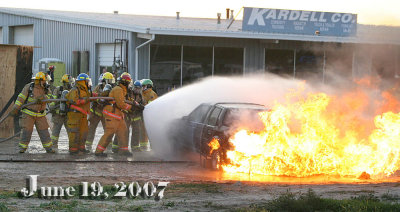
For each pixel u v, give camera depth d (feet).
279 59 113.91
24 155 53.83
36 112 54.95
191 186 38.68
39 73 54.95
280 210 29.91
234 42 110.73
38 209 29.81
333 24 111.14
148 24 108.58
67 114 55.36
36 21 141.69
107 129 54.60
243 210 29.50
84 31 121.39
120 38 108.47
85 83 55.06
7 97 67.67
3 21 155.12
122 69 104.73
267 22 108.17
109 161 51.44
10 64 67.67
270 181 43.04
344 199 31.30
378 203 29.89
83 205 31.42
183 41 107.76
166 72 107.14
